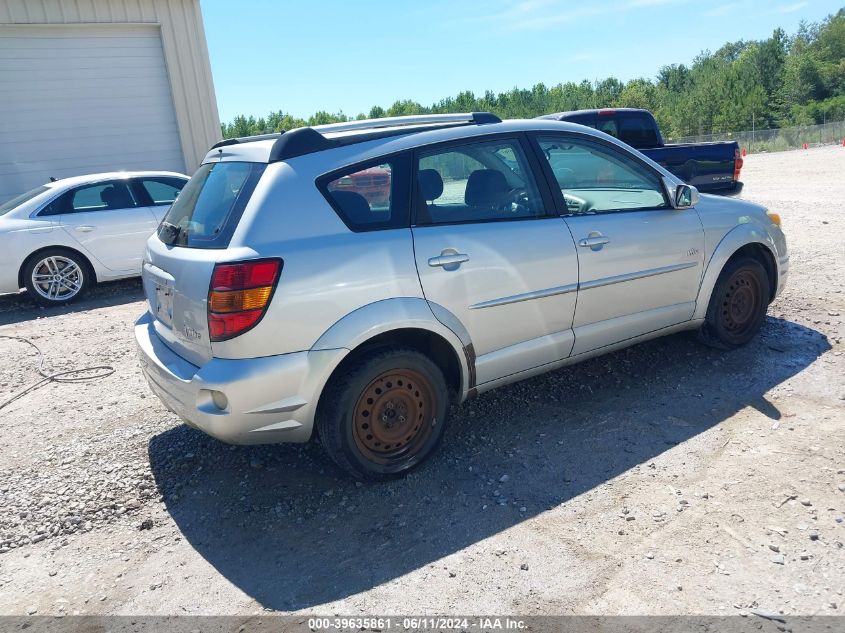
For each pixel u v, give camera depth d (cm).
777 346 473
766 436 350
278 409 298
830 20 10406
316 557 284
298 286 294
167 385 322
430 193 340
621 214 405
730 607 236
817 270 669
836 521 276
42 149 1168
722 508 292
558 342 382
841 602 234
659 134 1013
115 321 722
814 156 2783
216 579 275
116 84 1210
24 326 723
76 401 486
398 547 286
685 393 412
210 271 291
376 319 311
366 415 323
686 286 436
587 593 248
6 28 1103
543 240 366
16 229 780
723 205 462
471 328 346
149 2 1197
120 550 301
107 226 830
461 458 358
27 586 279
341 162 321
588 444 361
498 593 252
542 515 301
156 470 371
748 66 7944
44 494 352
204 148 1303
